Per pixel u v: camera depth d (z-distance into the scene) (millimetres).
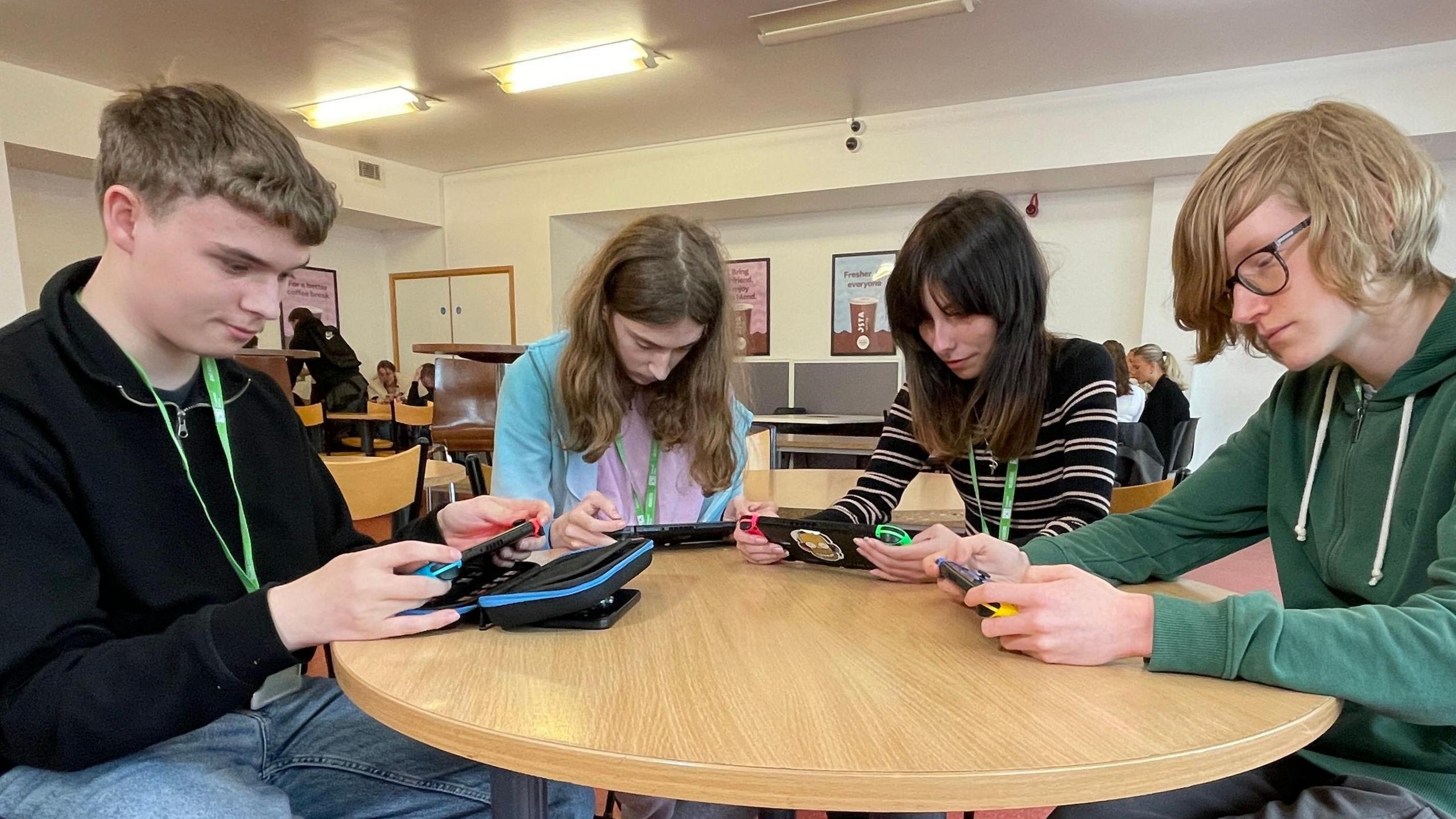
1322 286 727
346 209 6008
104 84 4457
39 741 649
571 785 914
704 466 1434
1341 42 3844
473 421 3023
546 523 1051
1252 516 1021
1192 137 4375
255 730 869
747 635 773
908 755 514
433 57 4102
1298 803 712
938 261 1219
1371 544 815
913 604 892
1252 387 4742
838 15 3561
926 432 1415
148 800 660
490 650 726
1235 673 645
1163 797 805
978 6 3463
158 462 861
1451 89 3855
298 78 4414
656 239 1263
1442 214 736
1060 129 4660
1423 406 781
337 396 5555
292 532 1055
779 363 5672
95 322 802
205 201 748
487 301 6730
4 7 3453
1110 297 5184
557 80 4328
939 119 4945
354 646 725
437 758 923
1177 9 3475
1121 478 2994
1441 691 605
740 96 4711
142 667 658
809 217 6023
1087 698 616
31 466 727
